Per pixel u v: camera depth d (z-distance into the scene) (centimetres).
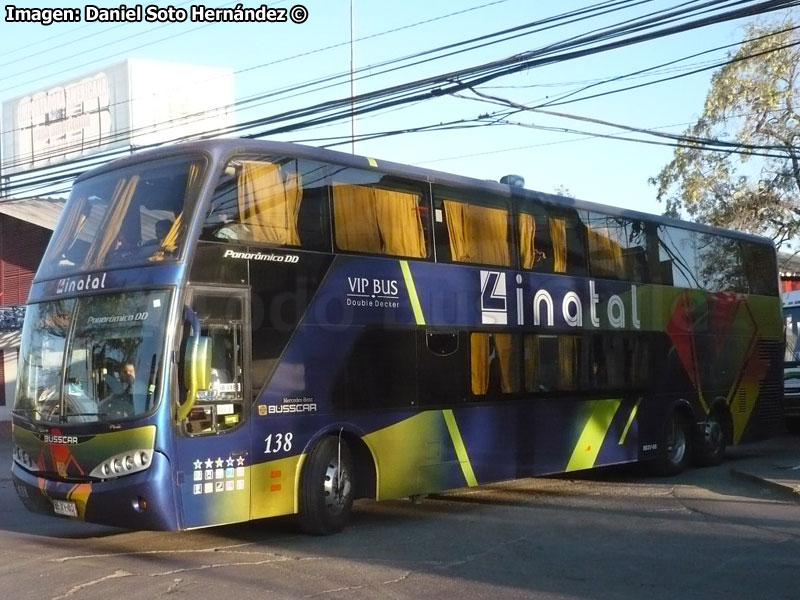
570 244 1408
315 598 752
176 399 892
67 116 4809
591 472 1639
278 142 1027
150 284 916
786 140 2731
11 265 2712
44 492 939
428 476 1141
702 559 908
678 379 1600
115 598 756
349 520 1134
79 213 1041
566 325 1374
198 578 825
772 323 1891
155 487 871
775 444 2150
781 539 1005
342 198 1080
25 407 990
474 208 1254
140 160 1005
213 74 4791
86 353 941
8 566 880
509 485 1482
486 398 1229
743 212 2889
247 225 977
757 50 2725
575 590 782
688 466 1684
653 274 1573
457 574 843
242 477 941
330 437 1041
